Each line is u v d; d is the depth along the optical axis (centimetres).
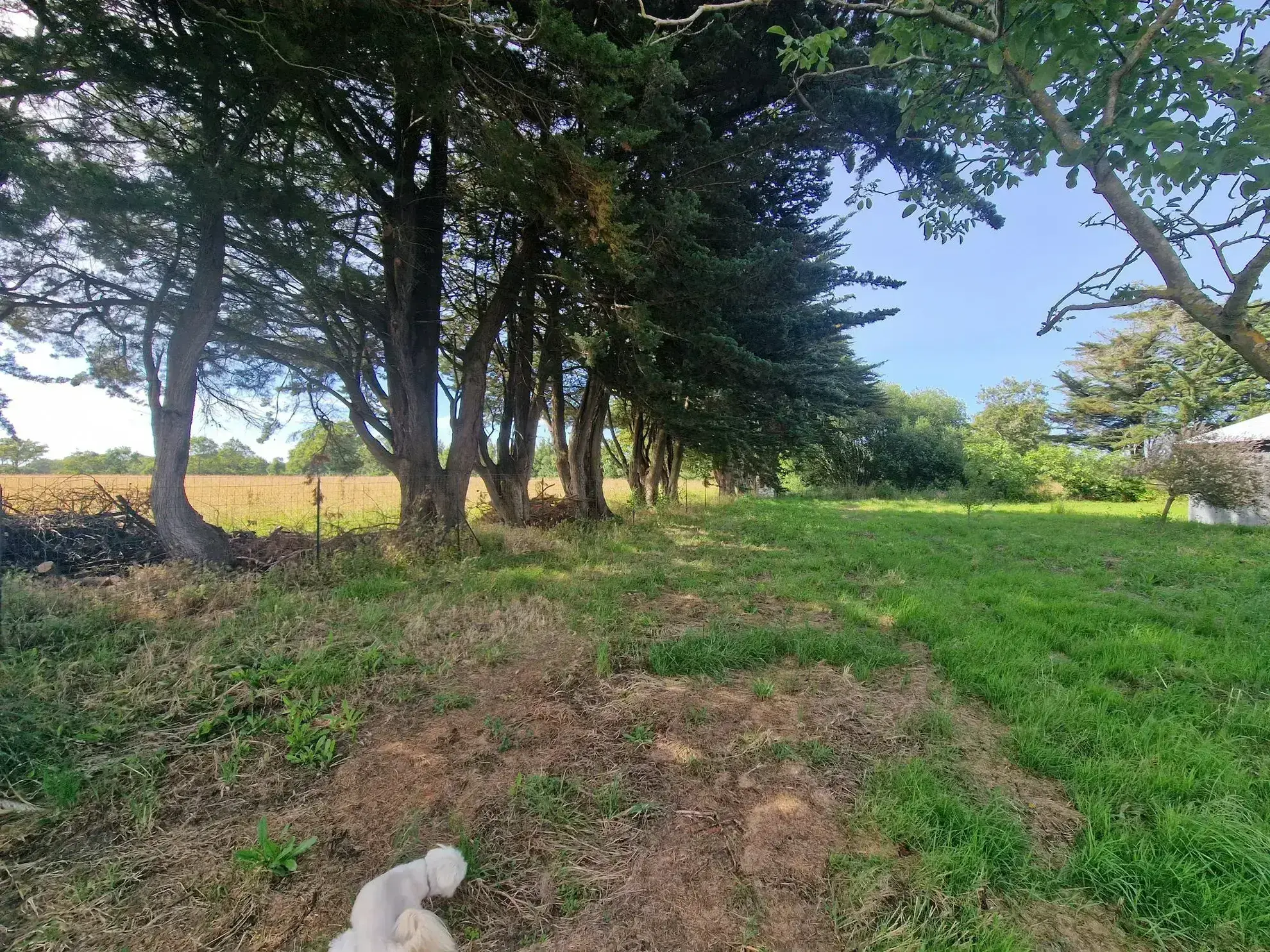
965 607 555
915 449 2958
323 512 1227
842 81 696
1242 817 230
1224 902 191
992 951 173
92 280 619
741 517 1470
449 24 457
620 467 2244
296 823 233
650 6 680
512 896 197
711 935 183
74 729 294
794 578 684
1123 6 130
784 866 211
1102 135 138
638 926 186
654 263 732
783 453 1358
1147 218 140
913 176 582
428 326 832
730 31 677
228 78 478
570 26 467
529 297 950
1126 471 1530
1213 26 130
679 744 297
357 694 346
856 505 2130
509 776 267
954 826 227
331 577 634
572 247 754
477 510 1287
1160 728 303
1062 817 240
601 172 536
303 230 582
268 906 191
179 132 537
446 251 981
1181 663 405
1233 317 130
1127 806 242
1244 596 616
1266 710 323
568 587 617
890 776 262
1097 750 287
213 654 388
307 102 548
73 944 177
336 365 874
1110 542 1045
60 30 437
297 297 759
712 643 428
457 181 855
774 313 920
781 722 320
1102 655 421
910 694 361
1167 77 143
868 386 1994
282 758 279
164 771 266
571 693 357
